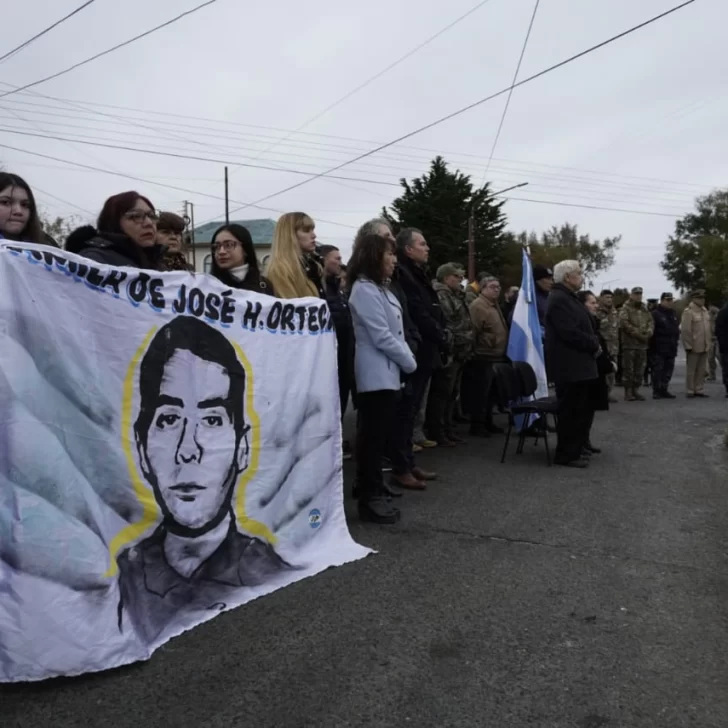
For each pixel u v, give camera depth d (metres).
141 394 2.94
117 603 2.59
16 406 2.41
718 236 59.94
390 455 5.26
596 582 3.46
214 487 3.23
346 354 5.09
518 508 4.73
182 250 4.64
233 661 2.64
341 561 3.68
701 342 11.49
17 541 2.35
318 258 5.18
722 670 2.63
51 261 2.65
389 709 2.35
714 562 3.75
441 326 5.55
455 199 44.34
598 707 2.37
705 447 7.00
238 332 3.47
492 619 3.03
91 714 2.27
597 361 5.99
